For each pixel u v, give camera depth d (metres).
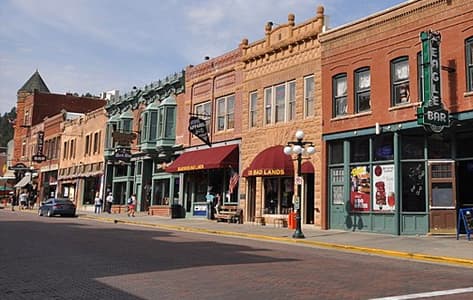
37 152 62.28
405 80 20.27
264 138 27.17
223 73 31.30
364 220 21.47
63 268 11.12
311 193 24.44
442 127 17.56
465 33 18.23
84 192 50.44
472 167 19.53
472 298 8.35
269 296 8.31
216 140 31.17
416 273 11.33
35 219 32.06
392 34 20.78
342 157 22.88
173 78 36.31
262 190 27.22
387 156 20.89
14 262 11.99
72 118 57.88
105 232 21.77
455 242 17.23
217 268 11.30
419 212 19.86
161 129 36.50
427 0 19.44
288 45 26.19
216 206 30.06
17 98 73.19
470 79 18.08
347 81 22.67
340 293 8.65
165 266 11.54
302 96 25.09
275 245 17.62
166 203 36.31
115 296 8.20
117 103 44.44
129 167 42.12
